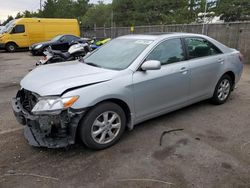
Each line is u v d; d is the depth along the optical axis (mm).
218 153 3484
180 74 4324
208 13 29969
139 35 4645
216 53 5164
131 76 3725
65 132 3246
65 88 3225
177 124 4445
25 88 3582
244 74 9039
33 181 2945
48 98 3176
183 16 30562
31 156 3459
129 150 3592
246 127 4328
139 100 3848
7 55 17047
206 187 2814
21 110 3496
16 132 4199
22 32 19484
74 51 9633
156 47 4121
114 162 3301
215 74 5062
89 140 3438
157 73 4000
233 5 29844
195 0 32312
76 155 3477
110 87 3482
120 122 3719
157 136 3998
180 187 2818
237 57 5582
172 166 3197
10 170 3150
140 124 4438
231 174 3027
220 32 13430
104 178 2984
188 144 3740
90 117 3377
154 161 3311
